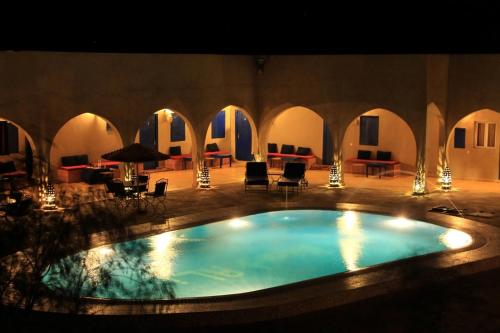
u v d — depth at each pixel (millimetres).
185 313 10469
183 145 26922
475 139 23453
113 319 10133
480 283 12633
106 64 19750
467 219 17406
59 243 7086
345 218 18438
